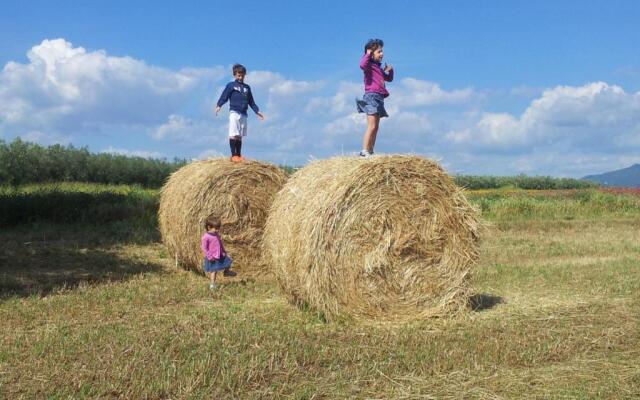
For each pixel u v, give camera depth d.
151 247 13.51
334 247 7.42
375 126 9.52
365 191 7.54
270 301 8.45
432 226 7.83
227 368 5.29
